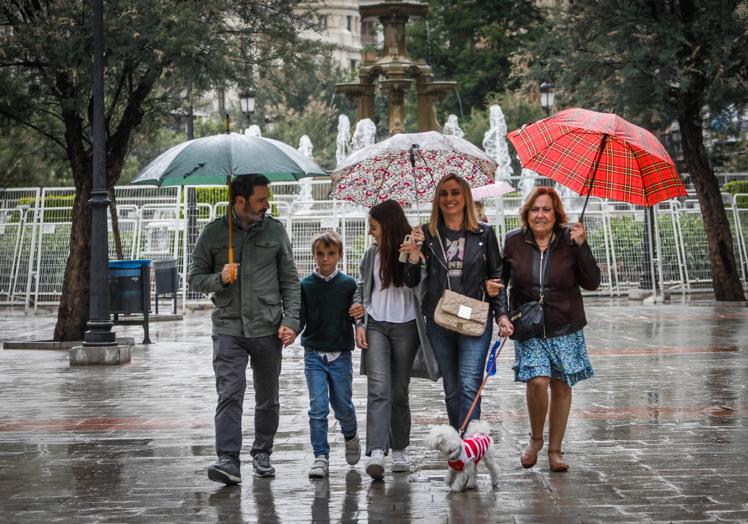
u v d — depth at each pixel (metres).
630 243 31.41
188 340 21.02
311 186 35.78
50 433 10.84
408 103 71.62
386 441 8.48
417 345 8.65
